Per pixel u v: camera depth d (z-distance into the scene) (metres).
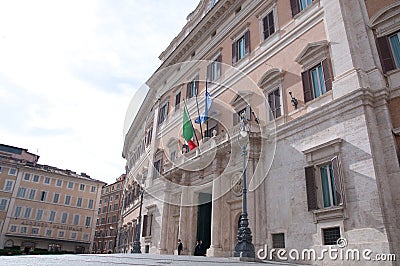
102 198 57.66
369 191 9.32
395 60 10.41
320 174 11.21
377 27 11.06
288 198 11.91
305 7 14.09
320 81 12.29
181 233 16.64
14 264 4.61
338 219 9.93
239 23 18.25
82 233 47.03
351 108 10.44
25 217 43.41
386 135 9.74
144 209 22.36
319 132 11.41
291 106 13.20
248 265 6.67
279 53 14.56
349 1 12.16
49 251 42.59
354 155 10.00
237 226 13.95
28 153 52.03
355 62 10.87
